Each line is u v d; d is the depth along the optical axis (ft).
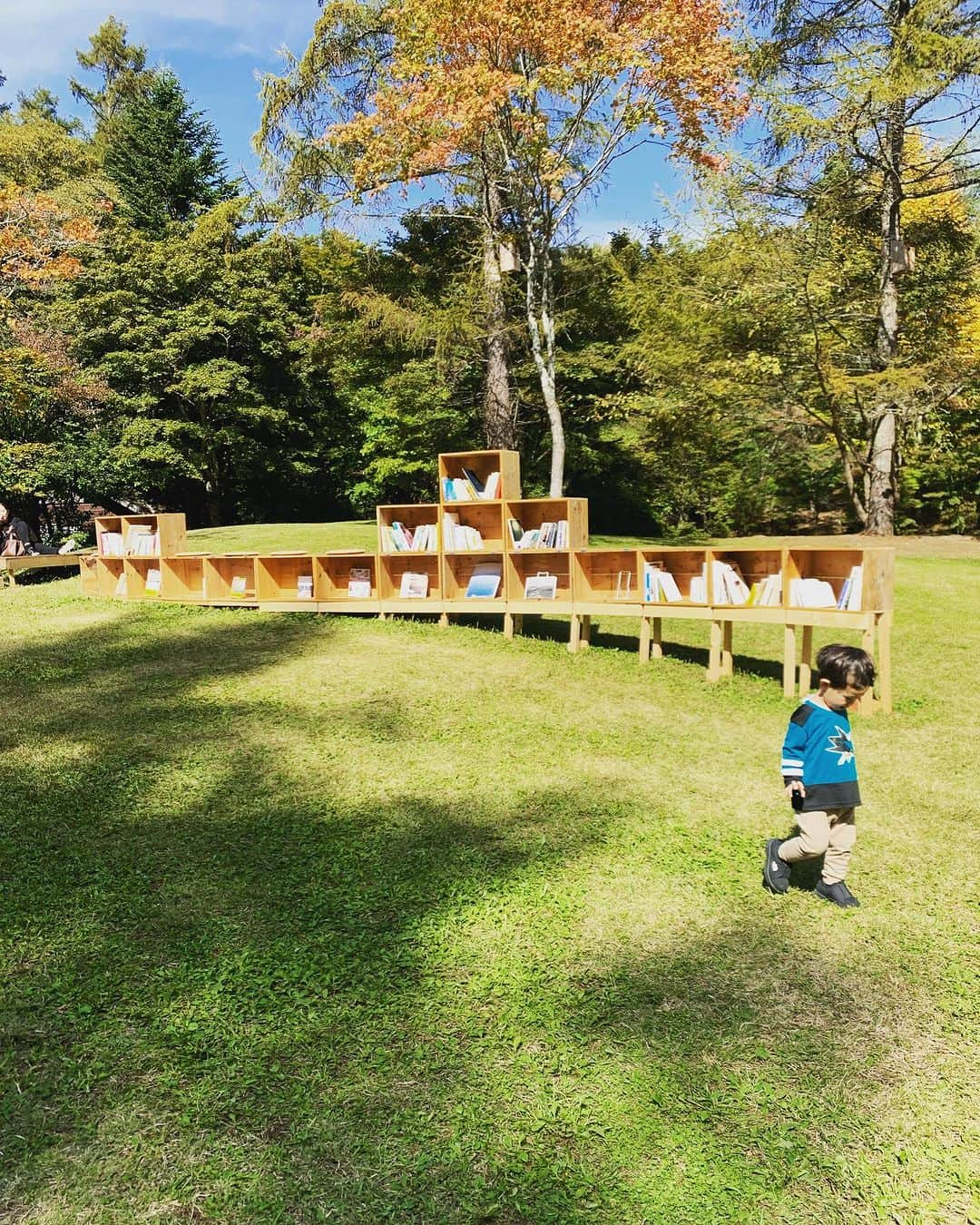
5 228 74.59
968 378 60.23
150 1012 12.18
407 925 14.62
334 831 18.29
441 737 24.22
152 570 45.27
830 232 67.31
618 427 86.74
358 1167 9.53
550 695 28.27
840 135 58.59
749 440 85.66
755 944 14.16
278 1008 12.32
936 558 57.26
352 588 40.29
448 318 65.51
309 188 66.90
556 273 77.00
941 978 13.26
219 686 29.25
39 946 13.89
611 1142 9.96
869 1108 10.59
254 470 102.32
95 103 142.41
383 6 61.52
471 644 34.94
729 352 68.85
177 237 95.20
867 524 68.28
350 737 24.20
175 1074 10.92
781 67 61.62
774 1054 11.54
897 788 20.84
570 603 34.09
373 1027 11.92
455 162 58.03
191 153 106.01
